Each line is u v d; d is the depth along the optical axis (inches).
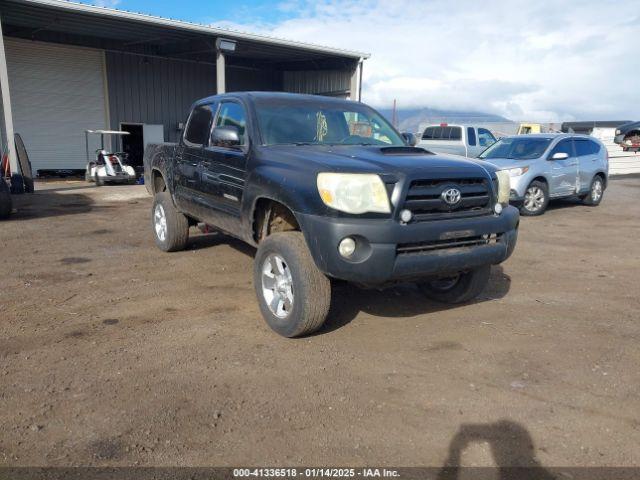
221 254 284.0
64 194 544.1
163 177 275.7
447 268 162.9
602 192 514.9
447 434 121.2
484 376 149.4
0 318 187.3
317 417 127.5
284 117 205.8
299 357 159.6
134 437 118.2
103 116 850.8
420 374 150.1
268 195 172.6
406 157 171.8
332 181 151.8
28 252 286.7
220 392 138.3
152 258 275.6
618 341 175.3
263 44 757.3
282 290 171.9
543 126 1160.8
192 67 940.0
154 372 148.6
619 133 900.6
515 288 234.7
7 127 528.4
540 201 447.2
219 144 214.2
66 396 135.0
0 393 135.8
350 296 216.5
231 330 180.1
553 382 146.3
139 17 636.1
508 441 118.7
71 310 197.0
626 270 269.4
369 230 149.5
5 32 729.0
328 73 954.7
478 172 169.0
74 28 705.0
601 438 120.3
